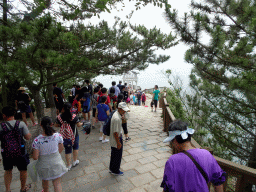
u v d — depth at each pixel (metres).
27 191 2.99
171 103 6.31
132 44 7.12
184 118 5.29
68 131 3.46
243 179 1.99
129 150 4.79
